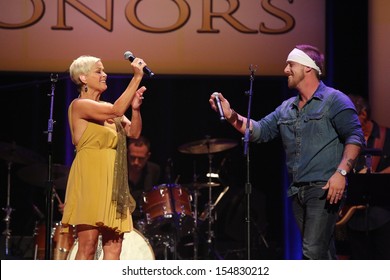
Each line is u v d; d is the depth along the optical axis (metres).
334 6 12.91
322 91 8.54
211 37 12.80
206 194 14.76
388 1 12.90
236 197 14.23
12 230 14.76
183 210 12.53
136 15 12.78
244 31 12.80
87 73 8.22
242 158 14.95
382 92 12.89
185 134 15.16
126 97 7.93
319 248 8.29
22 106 14.68
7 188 14.56
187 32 12.80
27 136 14.72
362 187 9.50
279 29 12.79
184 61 12.79
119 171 8.05
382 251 10.71
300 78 8.59
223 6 12.82
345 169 8.11
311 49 8.66
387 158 11.27
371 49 12.94
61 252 11.75
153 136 15.14
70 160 14.73
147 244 10.59
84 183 7.95
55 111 14.73
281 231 14.76
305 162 8.41
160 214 12.41
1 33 12.71
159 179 14.80
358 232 10.90
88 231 7.97
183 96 15.10
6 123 14.66
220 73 12.80
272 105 14.72
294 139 8.56
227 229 14.14
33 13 12.73
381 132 11.42
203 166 15.07
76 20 12.74
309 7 12.80
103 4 12.76
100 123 8.09
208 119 15.11
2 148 12.94
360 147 8.25
